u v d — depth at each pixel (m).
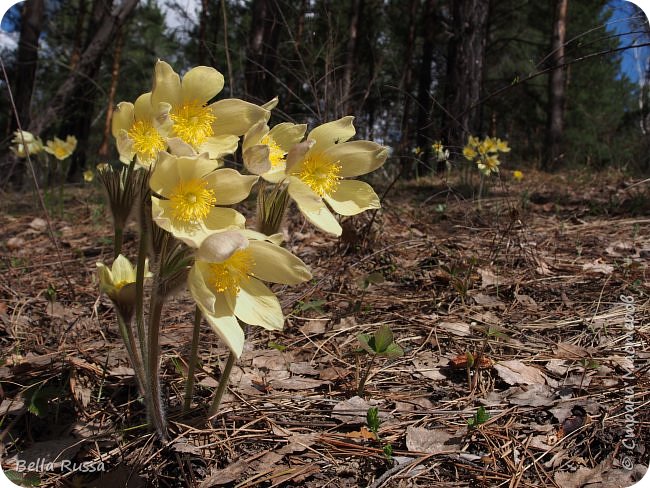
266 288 0.25
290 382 0.36
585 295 0.50
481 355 0.37
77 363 0.36
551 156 1.65
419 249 0.63
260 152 0.23
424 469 0.28
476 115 1.25
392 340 0.34
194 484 0.27
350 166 0.27
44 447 0.30
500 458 0.29
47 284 0.55
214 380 0.36
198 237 0.23
